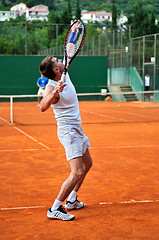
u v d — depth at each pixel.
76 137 4.31
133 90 29.47
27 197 5.19
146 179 6.16
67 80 4.34
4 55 28.25
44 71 4.21
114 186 5.74
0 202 4.96
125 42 30.06
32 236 3.79
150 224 4.11
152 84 27.17
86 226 4.07
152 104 25.16
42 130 12.76
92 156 8.08
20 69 28.59
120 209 4.64
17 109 22.23
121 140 10.33
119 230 3.94
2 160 7.73
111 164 7.29
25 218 4.34
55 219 4.29
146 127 13.35
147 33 62.03
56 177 6.32
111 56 32.28
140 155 8.20
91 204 4.88
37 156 8.14
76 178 4.25
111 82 32.78
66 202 4.64
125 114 18.55
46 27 29.80
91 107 23.20
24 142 10.09
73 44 4.30
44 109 4.13
